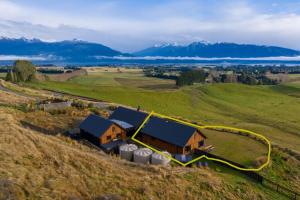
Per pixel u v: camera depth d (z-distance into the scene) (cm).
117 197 2595
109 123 5116
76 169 2983
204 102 13175
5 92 9031
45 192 2392
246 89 17162
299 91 17650
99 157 3806
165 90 16250
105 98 11431
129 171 3381
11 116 5306
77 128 5634
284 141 7056
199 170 3969
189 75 19762
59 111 6869
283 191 4012
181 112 10438
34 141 3403
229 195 3372
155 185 3067
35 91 10988
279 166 4938
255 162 4803
